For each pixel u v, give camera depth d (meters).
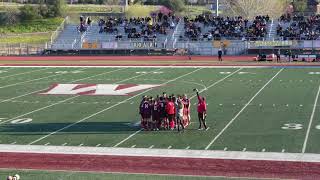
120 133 26.22
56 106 33.84
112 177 19.05
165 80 44.59
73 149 23.28
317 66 54.09
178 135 25.52
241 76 46.44
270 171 19.42
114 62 62.19
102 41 77.75
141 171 19.77
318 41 69.56
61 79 46.34
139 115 30.45
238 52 72.19
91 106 33.56
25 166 20.73
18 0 132.12
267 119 28.52
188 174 19.27
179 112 26.50
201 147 23.11
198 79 44.84
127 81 44.31
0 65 59.47
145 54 74.00
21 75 49.81
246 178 18.61
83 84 42.94
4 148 23.66
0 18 107.88
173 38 76.56
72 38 79.88
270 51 70.94
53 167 20.52
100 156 22.05
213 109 31.72
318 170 19.42
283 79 43.91
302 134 24.95
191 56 70.06
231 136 24.98
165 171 19.70
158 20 82.88
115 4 138.00
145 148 23.17
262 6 110.00
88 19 82.69
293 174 19.00
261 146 23.00
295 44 70.19
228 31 76.06
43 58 70.31
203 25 79.12
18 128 27.73
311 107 31.55
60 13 112.25
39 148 23.58
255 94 36.69
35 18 109.62
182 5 140.12
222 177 18.78
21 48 80.62
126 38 78.31
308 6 138.88
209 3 160.12
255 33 74.69
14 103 35.16
